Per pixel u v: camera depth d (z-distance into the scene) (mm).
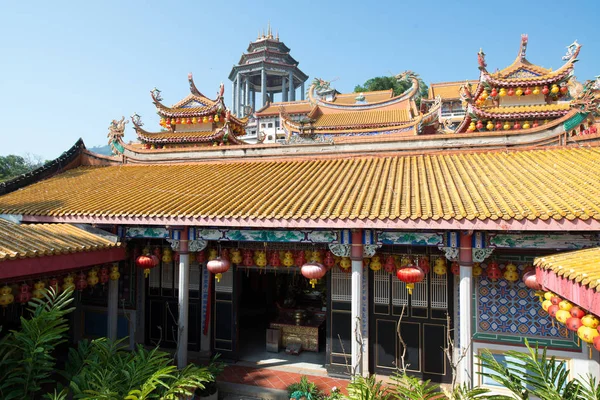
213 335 12789
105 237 10758
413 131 21609
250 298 19609
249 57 64125
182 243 10531
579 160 10516
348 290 11688
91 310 13656
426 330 10867
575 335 9266
